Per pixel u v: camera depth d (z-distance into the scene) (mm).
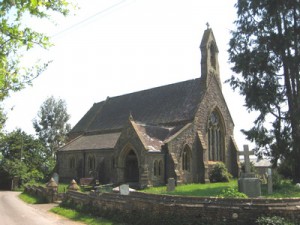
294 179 27750
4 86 7555
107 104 56375
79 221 17781
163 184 34562
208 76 42281
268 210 11977
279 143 28547
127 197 16703
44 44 7094
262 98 28234
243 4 29750
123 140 36000
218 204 12859
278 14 28531
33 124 83125
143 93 50688
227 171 40156
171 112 42500
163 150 35469
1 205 27625
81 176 44625
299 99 27750
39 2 6289
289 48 28312
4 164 55438
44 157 63281
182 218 13477
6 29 6594
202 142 38469
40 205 27438
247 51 29250
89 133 52125
